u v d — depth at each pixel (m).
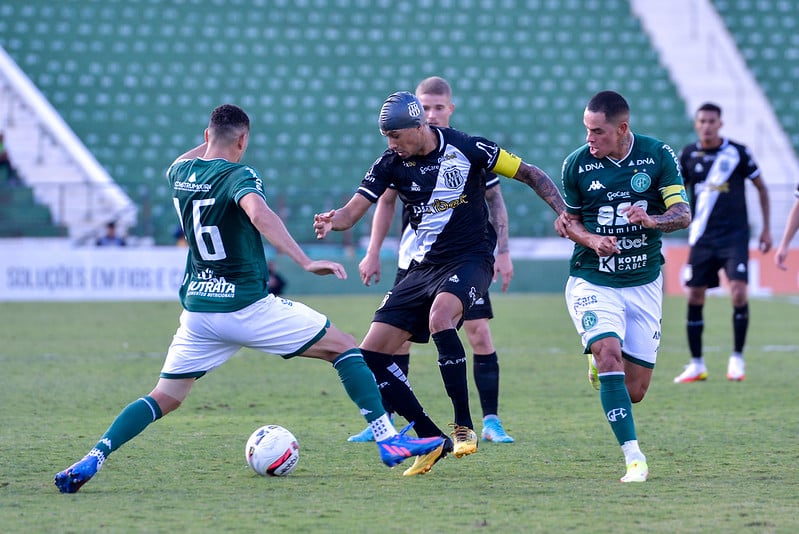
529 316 63.34
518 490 18.19
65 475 17.81
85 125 99.44
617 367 19.52
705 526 15.14
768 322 58.88
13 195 84.94
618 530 14.89
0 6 107.00
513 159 21.11
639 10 116.75
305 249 82.75
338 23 112.38
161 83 104.12
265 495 17.70
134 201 85.00
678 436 24.41
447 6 115.25
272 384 35.03
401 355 24.73
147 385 34.25
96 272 79.00
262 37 109.88
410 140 20.52
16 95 96.94
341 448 22.97
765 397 31.58
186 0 111.12
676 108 108.25
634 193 20.30
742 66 112.50
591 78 110.38
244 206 17.70
